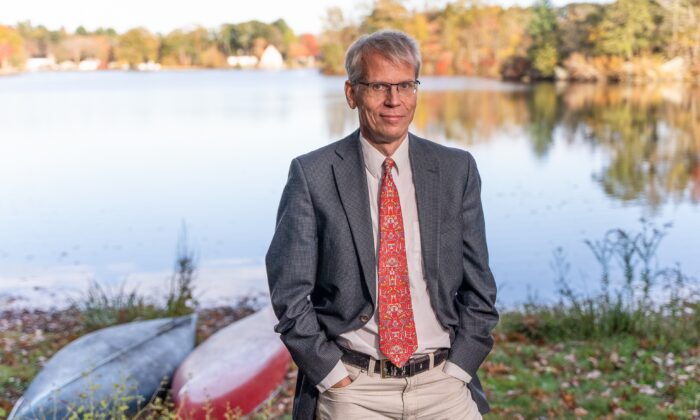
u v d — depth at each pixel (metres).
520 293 10.55
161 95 70.69
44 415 4.71
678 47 67.00
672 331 6.58
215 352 5.65
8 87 87.56
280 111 51.31
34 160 29.61
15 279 12.24
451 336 2.32
